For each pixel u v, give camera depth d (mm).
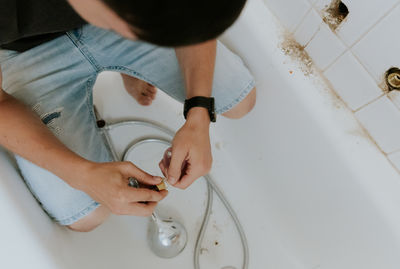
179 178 701
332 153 720
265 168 938
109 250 831
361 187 687
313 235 872
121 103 1070
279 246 952
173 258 896
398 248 665
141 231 904
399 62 594
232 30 840
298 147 803
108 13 300
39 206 651
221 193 961
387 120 657
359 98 693
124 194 584
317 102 729
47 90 703
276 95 801
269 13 800
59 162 585
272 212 975
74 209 669
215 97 810
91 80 804
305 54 767
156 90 1053
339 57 692
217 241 937
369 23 608
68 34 713
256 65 828
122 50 762
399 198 665
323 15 681
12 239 502
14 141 582
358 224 732
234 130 997
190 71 720
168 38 299
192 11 274
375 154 696
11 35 583
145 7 268
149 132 1042
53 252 540
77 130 726
